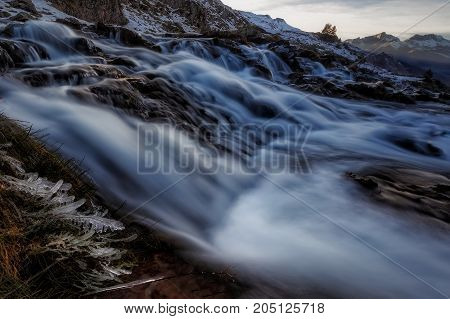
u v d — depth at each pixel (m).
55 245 2.06
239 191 4.39
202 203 3.81
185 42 16.02
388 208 4.24
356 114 11.29
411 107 13.33
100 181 3.38
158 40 17.75
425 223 3.96
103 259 2.18
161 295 2.10
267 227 3.62
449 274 3.16
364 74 24.36
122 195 3.34
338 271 2.96
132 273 2.25
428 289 2.92
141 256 2.46
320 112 10.48
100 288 2.04
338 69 21.34
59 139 3.78
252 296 2.31
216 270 2.51
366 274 3.00
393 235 3.70
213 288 2.28
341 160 6.44
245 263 2.76
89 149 3.84
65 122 4.16
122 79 6.17
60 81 5.68
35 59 8.04
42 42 9.35
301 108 10.30
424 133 9.35
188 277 2.34
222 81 9.68
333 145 7.75
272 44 23.30
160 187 3.74
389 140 8.65
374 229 3.78
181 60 12.34
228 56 16.44
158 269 2.35
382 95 14.66
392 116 11.41
